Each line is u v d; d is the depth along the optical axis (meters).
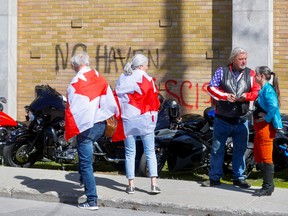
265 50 12.95
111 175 10.46
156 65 13.94
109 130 8.57
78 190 9.20
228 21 13.48
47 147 11.11
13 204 8.91
